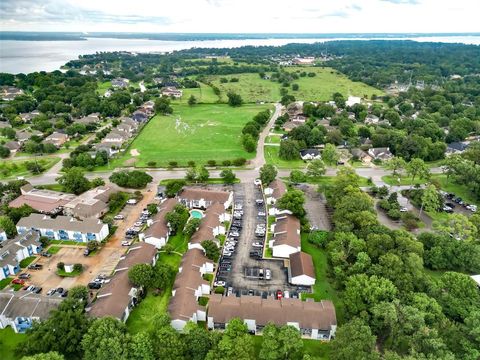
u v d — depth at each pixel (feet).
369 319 273.13
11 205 464.24
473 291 289.94
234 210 474.49
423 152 649.20
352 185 464.65
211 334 256.52
